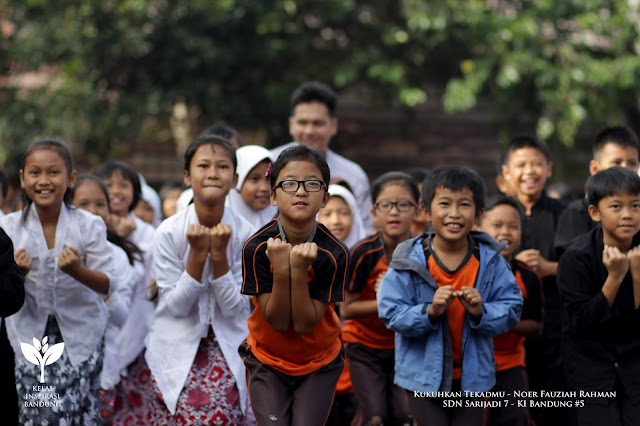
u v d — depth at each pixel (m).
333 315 5.20
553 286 7.05
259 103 15.31
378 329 6.47
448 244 5.57
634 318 5.46
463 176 5.49
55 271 5.88
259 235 4.98
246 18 14.62
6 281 5.13
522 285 6.41
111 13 13.96
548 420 7.00
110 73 14.75
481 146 17.97
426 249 5.68
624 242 5.53
